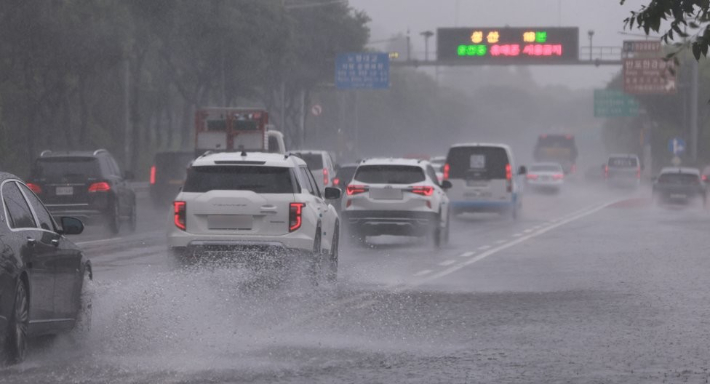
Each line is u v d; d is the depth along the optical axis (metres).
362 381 18.95
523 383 18.91
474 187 76.00
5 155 90.44
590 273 39.09
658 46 161.12
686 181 102.50
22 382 18.34
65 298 21.69
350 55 155.50
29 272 19.58
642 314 28.05
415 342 23.33
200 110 88.38
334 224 36.00
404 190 51.16
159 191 87.56
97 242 53.44
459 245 53.31
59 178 58.44
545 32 159.25
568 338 24.05
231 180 32.22
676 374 19.78
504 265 42.31
